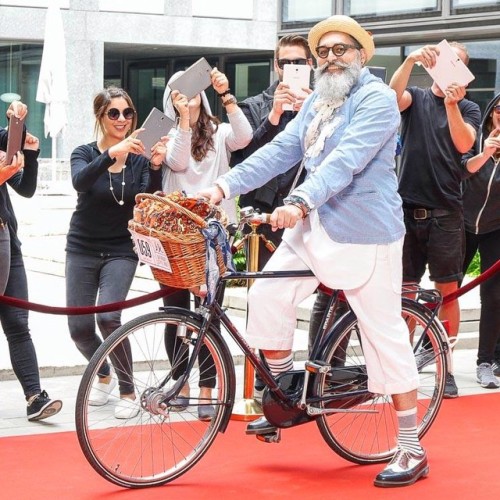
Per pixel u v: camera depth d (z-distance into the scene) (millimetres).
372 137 4852
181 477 5188
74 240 6406
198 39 23672
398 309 5129
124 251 6383
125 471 5062
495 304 7262
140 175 6316
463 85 6535
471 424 6242
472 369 7945
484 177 7113
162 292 5559
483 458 5555
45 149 23453
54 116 19844
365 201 4973
